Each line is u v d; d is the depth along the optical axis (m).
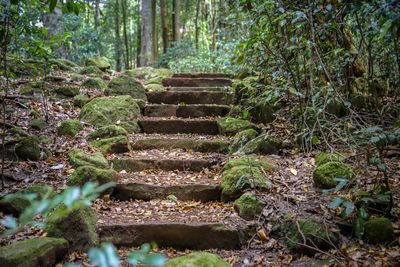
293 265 2.31
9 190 2.97
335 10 3.25
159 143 4.03
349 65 3.74
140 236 2.59
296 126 3.90
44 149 3.59
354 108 3.70
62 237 2.41
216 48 9.83
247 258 2.43
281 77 3.95
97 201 3.00
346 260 2.25
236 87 4.95
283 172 3.25
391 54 3.80
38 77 5.38
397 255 2.22
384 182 2.77
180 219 2.78
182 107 4.90
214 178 3.36
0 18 3.28
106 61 7.04
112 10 16.08
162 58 10.84
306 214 2.65
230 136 4.25
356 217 2.53
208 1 16.23
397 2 2.28
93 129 4.21
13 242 2.35
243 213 2.75
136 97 5.13
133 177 3.39
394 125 3.09
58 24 6.97
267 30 3.80
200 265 2.05
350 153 3.25
